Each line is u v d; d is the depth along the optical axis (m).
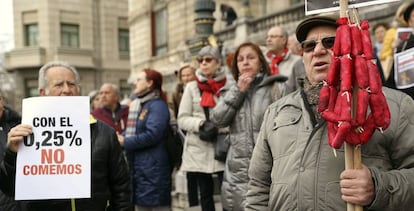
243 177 3.62
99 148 2.92
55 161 2.62
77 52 33.84
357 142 1.93
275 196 2.28
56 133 2.64
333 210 2.08
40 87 3.07
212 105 4.64
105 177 2.95
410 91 3.71
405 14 4.43
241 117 3.69
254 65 3.82
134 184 4.78
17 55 33.50
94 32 35.09
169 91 20.02
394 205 1.96
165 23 22.17
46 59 33.41
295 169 2.20
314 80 2.31
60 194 2.59
